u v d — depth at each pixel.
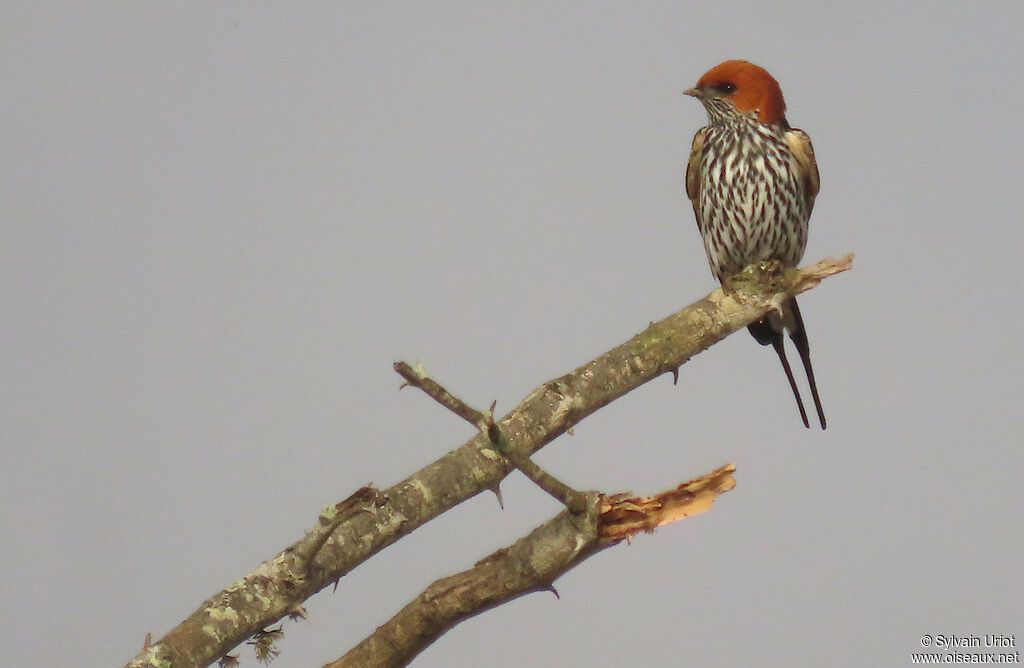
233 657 10.18
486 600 10.66
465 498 10.55
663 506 10.73
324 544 10.02
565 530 10.48
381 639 10.92
